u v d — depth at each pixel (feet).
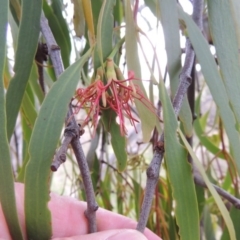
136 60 0.66
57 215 0.85
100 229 0.90
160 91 0.56
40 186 0.48
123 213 1.32
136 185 1.13
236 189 1.10
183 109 0.68
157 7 0.64
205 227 1.23
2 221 0.67
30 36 0.62
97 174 1.11
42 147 0.48
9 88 0.61
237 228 0.95
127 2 0.63
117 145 0.67
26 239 0.53
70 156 1.09
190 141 0.92
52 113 0.49
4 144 0.46
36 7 0.62
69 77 0.52
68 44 0.90
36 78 0.93
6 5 0.50
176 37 0.63
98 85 0.55
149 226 1.11
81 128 0.54
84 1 0.61
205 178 0.55
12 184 0.48
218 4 0.58
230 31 0.57
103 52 0.62
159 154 0.54
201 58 0.61
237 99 0.54
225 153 1.12
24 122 1.02
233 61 0.56
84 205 0.88
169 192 1.06
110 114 0.67
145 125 0.69
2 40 0.48
